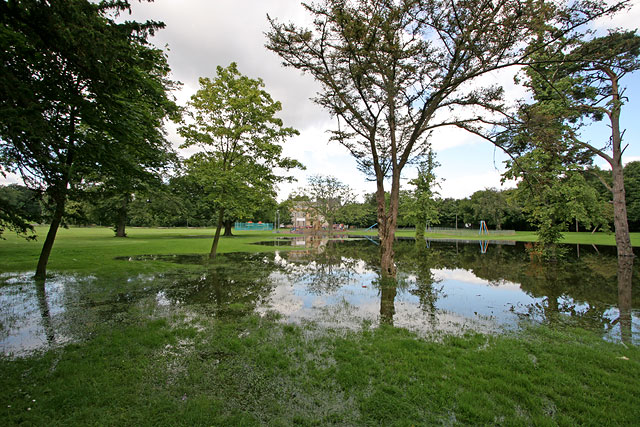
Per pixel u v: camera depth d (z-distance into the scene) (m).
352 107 10.97
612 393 3.61
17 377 3.73
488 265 15.67
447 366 4.25
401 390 3.62
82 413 3.04
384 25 8.67
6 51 4.38
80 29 3.82
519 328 6.13
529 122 8.89
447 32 8.34
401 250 24.38
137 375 3.86
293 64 10.57
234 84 14.23
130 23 4.59
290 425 2.99
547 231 17.36
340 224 66.56
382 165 13.16
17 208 6.71
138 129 7.73
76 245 19.78
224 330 5.63
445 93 9.73
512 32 7.56
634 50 10.41
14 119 3.62
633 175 43.50
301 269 13.62
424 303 8.07
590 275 12.68
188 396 3.45
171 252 18.44
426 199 33.72
